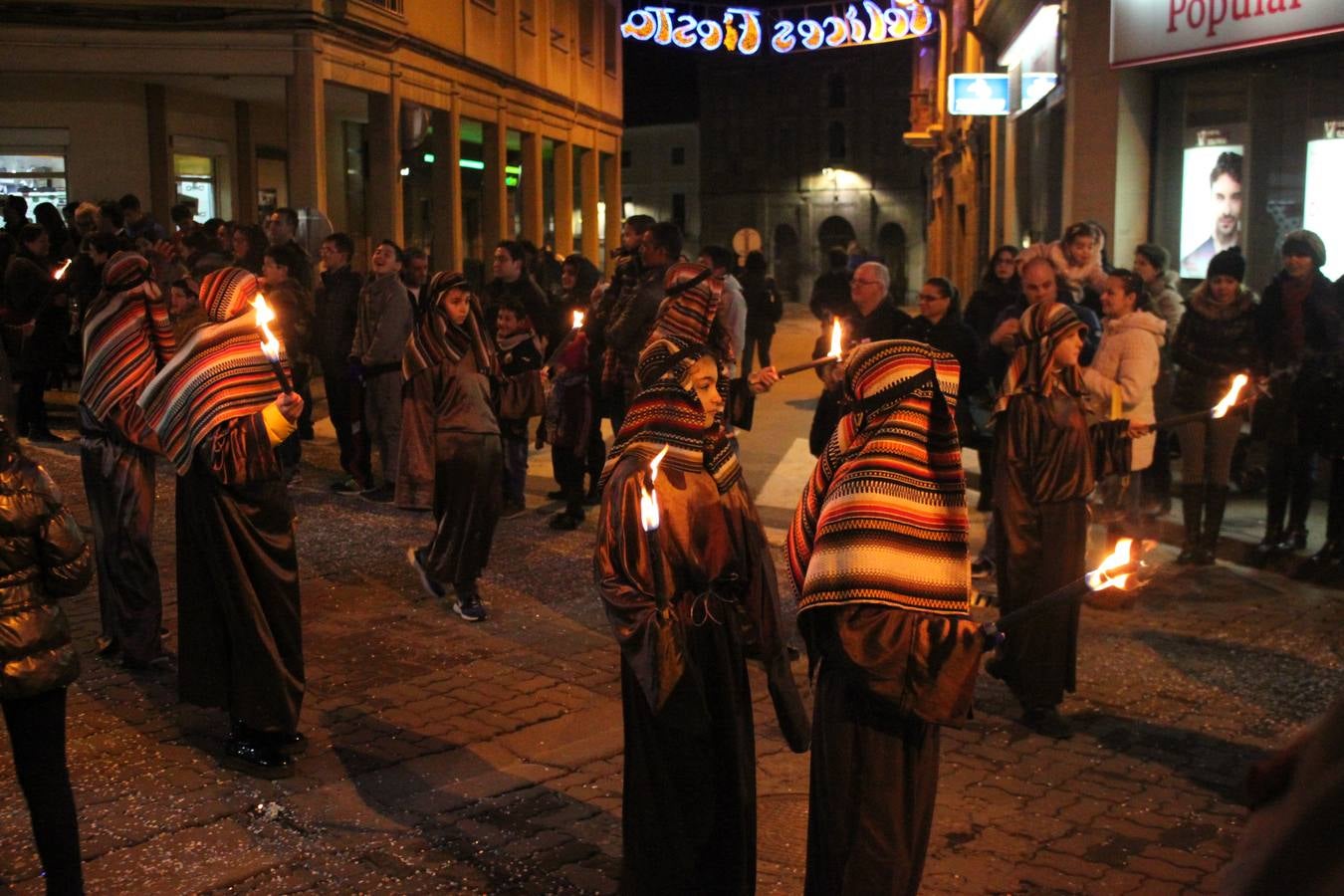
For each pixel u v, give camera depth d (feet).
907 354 11.19
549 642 22.56
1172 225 42.83
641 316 28.12
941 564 10.91
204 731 18.35
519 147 95.40
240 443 16.44
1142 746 17.99
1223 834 15.30
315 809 15.79
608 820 15.55
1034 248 32.96
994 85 59.26
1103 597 24.14
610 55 119.24
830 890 11.02
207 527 16.72
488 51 84.33
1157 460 30.68
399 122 70.08
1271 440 27.40
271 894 13.65
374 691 20.10
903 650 10.69
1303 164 37.99
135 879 13.96
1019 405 18.48
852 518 10.95
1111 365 24.50
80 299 38.86
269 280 32.94
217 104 70.23
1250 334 27.27
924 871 14.29
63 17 57.31
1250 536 29.84
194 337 16.89
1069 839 15.14
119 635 20.70
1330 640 22.52
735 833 12.54
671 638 12.10
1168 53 40.24
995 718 18.98
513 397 31.22
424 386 23.35
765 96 223.51
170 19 58.08
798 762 17.40
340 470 38.37
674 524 12.44
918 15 84.12
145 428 19.90
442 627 23.32
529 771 17.08
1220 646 22.21
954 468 11.06
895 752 10.96
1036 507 18.35
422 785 16.57
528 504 33.96
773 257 227.61
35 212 49.24
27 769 12.63
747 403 18.71
